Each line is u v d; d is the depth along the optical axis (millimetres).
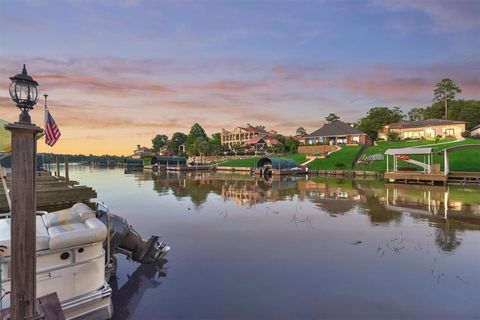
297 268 8102
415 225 12703
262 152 80125
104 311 5664
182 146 120000
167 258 8930
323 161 53938
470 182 30000
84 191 16922
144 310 6102
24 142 3449
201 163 74188
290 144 72875
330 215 14898
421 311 5922
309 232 11703
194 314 5922
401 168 34750
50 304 3967
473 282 7152
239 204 18375
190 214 15367
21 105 3461
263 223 13281
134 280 7477
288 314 5867
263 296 6590
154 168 67812
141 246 8352
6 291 4684
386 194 22562
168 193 24016
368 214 15078
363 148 59656
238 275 7703
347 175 43625
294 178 39406
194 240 10758
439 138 58906
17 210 3430
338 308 6059
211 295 6668
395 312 5895
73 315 5332
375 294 6617
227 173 52469
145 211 16234
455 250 9414
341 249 9625
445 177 28484
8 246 4777
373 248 9688
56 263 5238
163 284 7246
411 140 62938
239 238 10977
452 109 85000
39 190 15781
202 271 7977
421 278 7391
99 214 7223
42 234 5234
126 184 32000
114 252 7617
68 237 5223
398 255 9008
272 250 9586
